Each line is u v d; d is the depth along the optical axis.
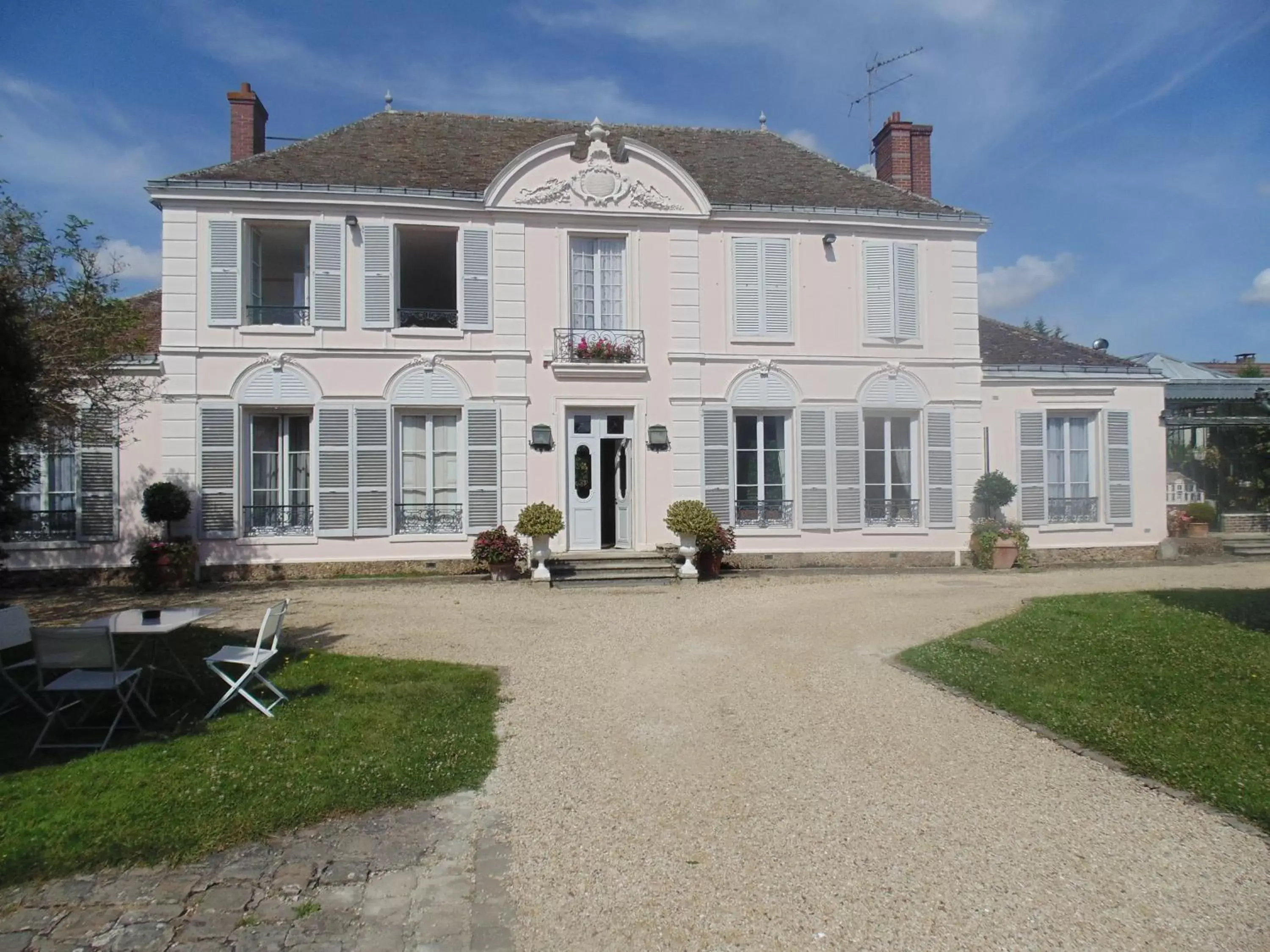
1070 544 15.91
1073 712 6.23
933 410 15.45
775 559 14.88
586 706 6.57
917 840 4.33
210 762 5.23
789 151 17.56
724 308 14.85
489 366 14.14
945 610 10.34
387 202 13.81
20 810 4.52
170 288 13.40
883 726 6.07
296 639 8.81
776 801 4.82
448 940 3.46
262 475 13.90
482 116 17.16
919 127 17.98
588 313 14.63
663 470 14.59
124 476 13.27
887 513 15.41
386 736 5.75
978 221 15.56
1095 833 4.40
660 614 10.28
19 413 6.26
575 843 4.32
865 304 15.26
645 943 3.45
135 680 6.06
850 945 3.43
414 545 13.88
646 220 14.60
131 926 3.54
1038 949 3.40
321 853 4.21
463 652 8.30
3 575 12.80
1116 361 16.62
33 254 9.34
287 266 14.80
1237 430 19.41
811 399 15.05
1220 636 8.48
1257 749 5.44
